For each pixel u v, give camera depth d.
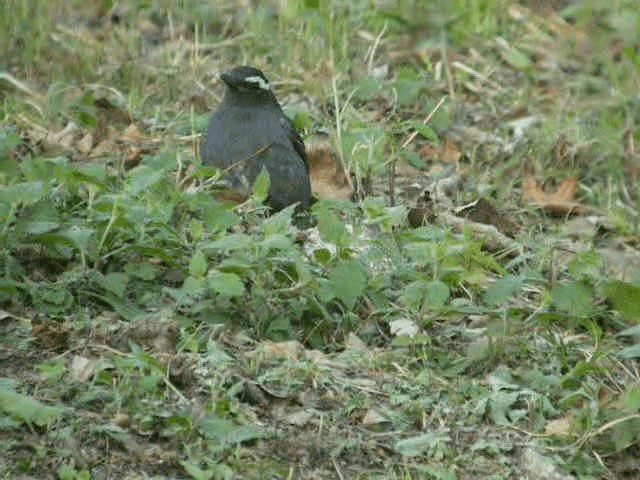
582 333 11.01
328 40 16.31
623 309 10.57
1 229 10.20
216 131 12.62
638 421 9.49
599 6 18.25
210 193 12.05
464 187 13.93
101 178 10.89
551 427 9.59
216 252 10.68
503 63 16.92
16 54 15.55
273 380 9.59
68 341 9.67
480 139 15.00
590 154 14.88
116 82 15.32
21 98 14.59
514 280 10.38
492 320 10.52
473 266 10.88
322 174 13.36
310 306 10.32
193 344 9.59
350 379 9.85
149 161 11.72
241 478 8.62
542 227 13.46
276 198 12.62
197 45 15.70
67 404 9.04
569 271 10.95
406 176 13.93
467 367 10.25
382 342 10.45
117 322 9.91
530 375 10.10
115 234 10.52
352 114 14.67
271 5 17.14
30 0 16.12
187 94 15.06
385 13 16.97
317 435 9.17
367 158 13.16
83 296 10.13
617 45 17.61
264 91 12.58
